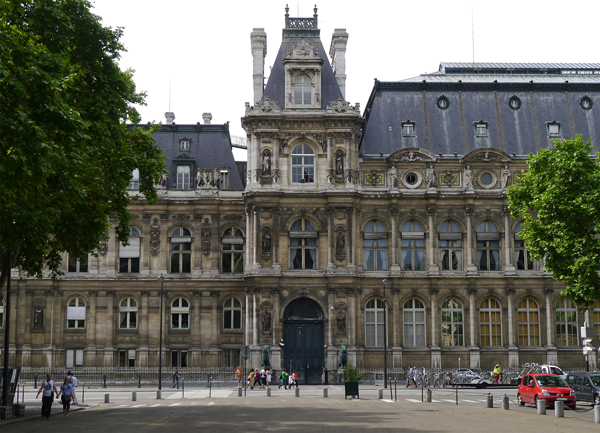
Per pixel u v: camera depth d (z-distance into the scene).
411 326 80.62
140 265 83.75
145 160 53.38
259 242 78.88
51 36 42.84
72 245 48.94
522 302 81.38
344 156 80.31
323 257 79.44
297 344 78.62
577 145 58.19
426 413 44.41
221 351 83.12
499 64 99.75
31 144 32.19
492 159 81.88
